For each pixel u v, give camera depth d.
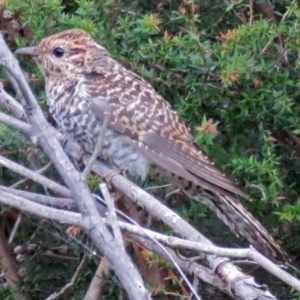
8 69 7.00
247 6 11.44
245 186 11.46
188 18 11.15
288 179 12.37
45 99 11.91
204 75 11.09
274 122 11.54
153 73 11.34
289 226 12.38
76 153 10.49
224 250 7.17
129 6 11.86
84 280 13.41
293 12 10.99
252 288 7.40
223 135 11.88
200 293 12.49
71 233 12.26
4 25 12.46
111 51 11.42
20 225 13.75
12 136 11.55
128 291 6.73
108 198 7.04
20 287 13.52
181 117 11.34
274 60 11.09
